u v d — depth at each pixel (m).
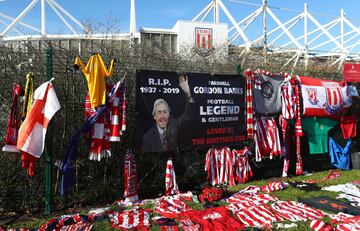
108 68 6.90
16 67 6.21
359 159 9.86
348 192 7.34
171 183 7.21
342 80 10.74
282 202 6.62
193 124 7.42
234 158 8.01
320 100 9.14
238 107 8.08
